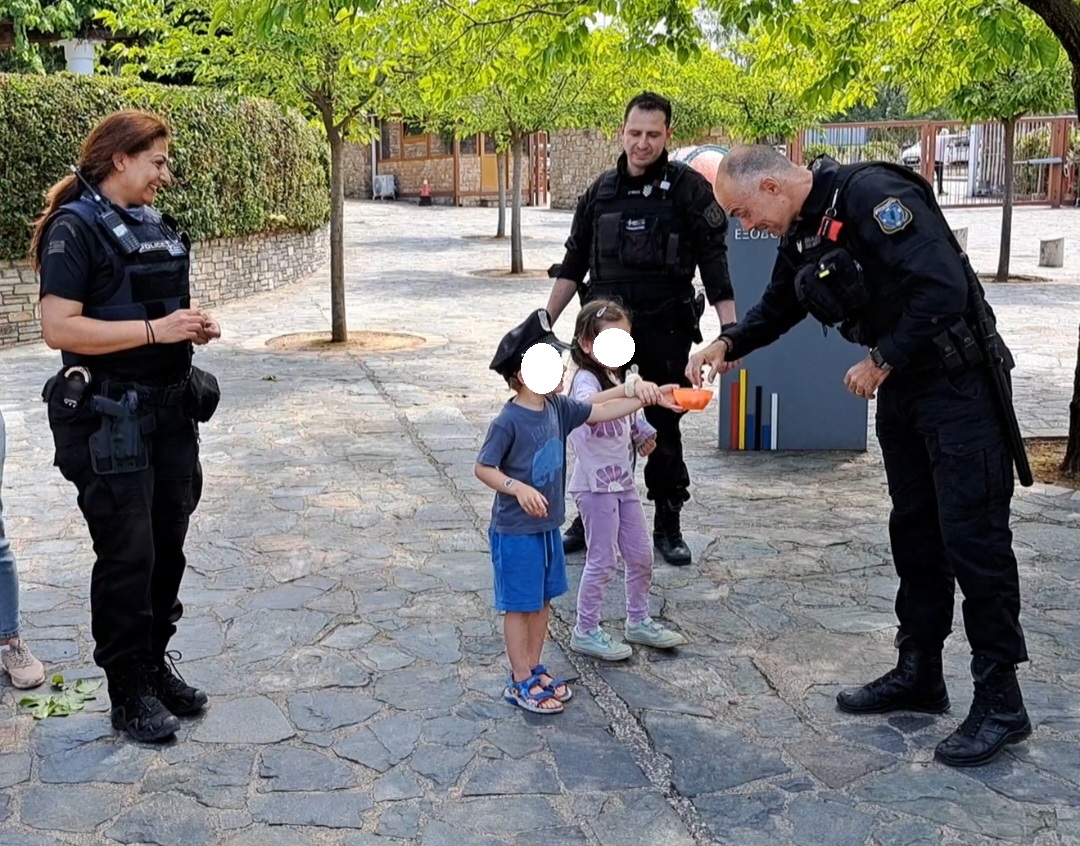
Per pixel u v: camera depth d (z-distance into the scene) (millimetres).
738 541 5723
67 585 5152
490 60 8172
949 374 3371
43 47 20391
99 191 3494
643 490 6730
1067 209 32844
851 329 3549
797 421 7605
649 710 3891
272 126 17578
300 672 4207
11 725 3789
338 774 3475
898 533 3744
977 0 7973
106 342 3359
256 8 6008
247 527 5961
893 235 3295
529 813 3252
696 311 5176
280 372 10688
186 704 3844
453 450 7648
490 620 4707
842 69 8219
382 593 5012
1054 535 5723
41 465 7316
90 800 3328
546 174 41812
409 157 41469
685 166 5109
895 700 3826
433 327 13844
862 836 3117
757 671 4207
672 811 3258
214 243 16078
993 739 3482
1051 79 15742
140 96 13711
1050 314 14094
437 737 3703
